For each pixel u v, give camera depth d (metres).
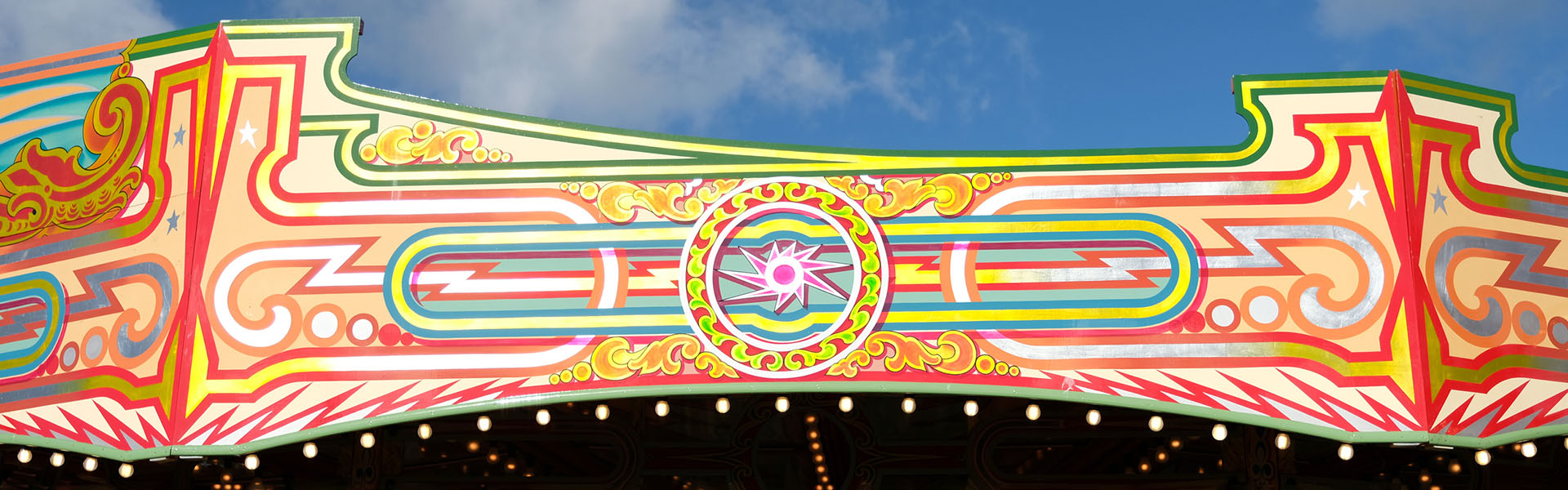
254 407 10.96
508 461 13.53
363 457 13.60
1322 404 10.66
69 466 13.93
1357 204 11.15
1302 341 10.82
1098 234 11.15
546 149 11.59
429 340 11.08
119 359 11.27
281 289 11.26
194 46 12.05
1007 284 11.02
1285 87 11.53
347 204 11.48
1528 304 11.21
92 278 11.59
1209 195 11.22
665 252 11.23
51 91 12.27
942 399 13.44
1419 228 11.09
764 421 13.48
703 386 10.84
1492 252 11.25
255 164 11.61
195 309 11.21
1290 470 13.25
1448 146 11.48
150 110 11.98
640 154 11.53
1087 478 13.29
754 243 11.23
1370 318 10.85
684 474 13.40
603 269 11.21
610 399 10.87
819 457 13.39
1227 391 10.71
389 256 11.32
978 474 13.29
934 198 11.29
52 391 11.34
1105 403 10.70
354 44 11.98
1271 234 11.10
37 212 11.95
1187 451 13.30
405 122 11.73
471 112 11.75
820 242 11.20
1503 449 13.57
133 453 10.95
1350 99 11.46
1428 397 10.62
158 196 11.66
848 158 11.44
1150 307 10.94
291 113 11.77
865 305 10.99
